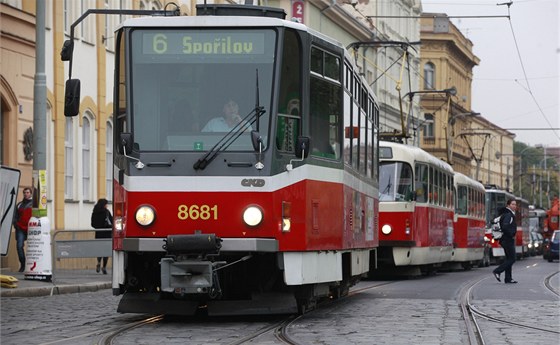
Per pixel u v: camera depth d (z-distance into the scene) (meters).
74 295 27.27
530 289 30.97
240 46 18.45
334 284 22.45
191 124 18.25
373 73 94.31
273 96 18.28
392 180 38.22
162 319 19.84
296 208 18.58
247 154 18.06
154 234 18.05
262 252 18.42
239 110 18.25
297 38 18.86
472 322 19.61
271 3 75.44
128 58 18.50
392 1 103.38
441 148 132.12
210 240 17.67
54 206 39.03
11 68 35.19
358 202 23.55
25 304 24.03
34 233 29.41
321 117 19.77
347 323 19.11
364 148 24.72
